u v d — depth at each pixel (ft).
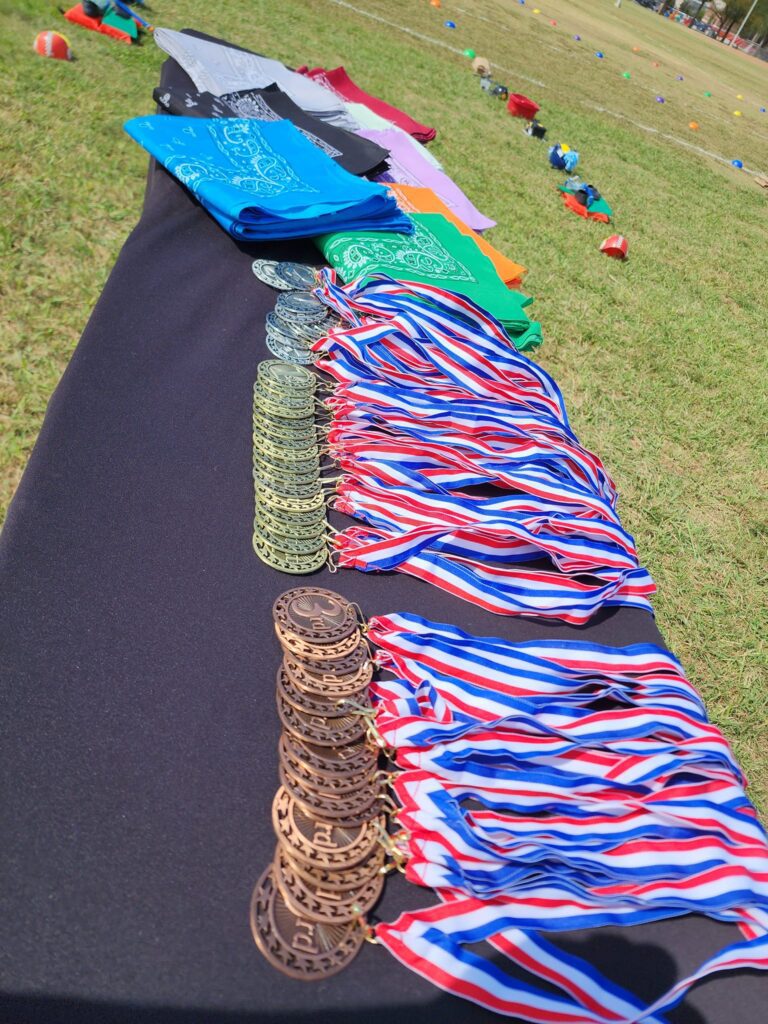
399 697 5.67
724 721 8.86
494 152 23.30
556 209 20.92
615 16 88.02
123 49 19.51
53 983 3.97
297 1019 4.08
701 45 104.22
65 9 20.13
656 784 5.50
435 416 8.67
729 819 5.25
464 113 25.76
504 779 5.27
